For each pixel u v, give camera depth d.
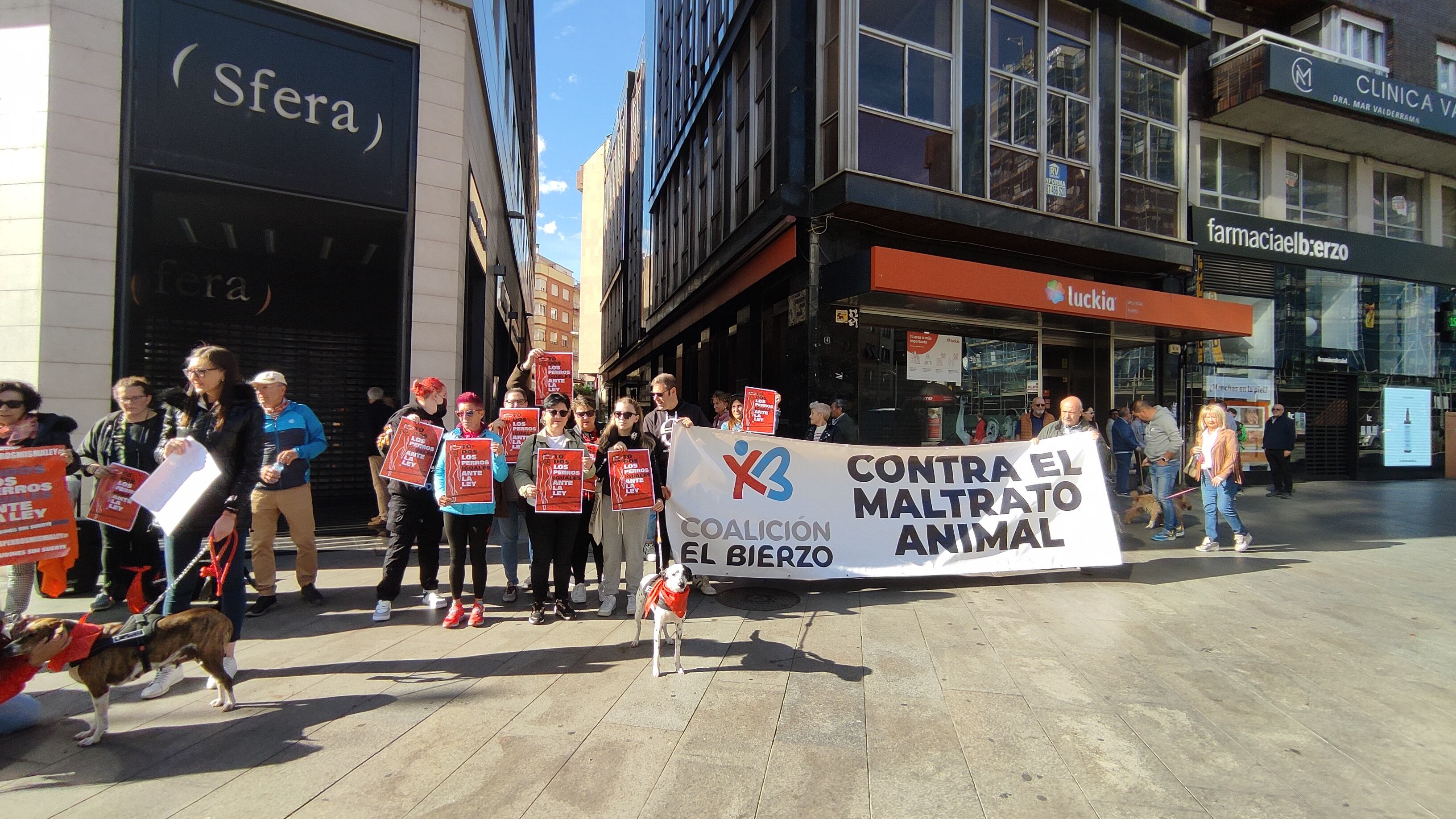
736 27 12.71
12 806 2.36
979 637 4.26
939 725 3.06
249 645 4.08
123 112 6.42
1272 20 13.84
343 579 5.64
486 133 11.19
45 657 2.68
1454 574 5.91
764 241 10.95
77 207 6.18
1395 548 7.11
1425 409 14.91
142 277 7.63
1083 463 5.87
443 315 8.15
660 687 3.46
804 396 9.64
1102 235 10.62
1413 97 12.97
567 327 71.75
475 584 4.53
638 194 29.53
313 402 9.21
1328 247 13.55
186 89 6.68
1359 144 13.90
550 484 4.48
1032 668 3.75
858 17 9.16
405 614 4.75
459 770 2.63
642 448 4.83
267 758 2.72
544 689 3.43
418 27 8.00
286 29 7.19
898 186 9.05
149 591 4.71
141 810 2.34
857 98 9.11
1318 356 13.77
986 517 5.72
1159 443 7.78
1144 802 2.47
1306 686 3.54
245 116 6.96
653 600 3.66
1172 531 7.65
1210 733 3.02
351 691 3.39
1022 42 10.40
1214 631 4.38
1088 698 3.37
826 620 4.64
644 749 2.81
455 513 4.40
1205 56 12.91
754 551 5.37
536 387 6.45
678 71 19.72
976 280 8.90
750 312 12.84
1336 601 5.07
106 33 6.34
